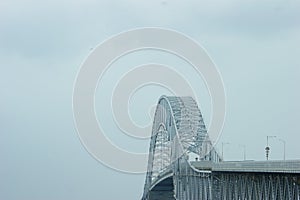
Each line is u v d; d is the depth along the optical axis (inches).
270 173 3954.2
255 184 4281.5
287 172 3668.8
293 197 3656.5
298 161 3572.8
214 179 5408.5
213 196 5403.5
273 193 3934.5
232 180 4896.7
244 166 4419.3
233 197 4864.7
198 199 6082.7
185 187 6894.7
